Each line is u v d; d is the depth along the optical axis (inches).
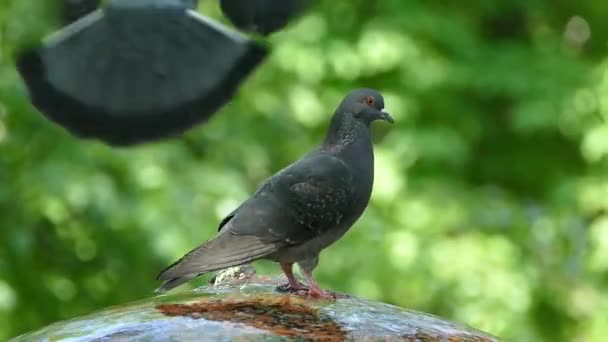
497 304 537.0
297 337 210.2
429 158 577.3
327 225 249.1
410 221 546.3
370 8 597.6
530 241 585.0
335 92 571.5
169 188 463.5
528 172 642.2
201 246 236.5
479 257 542.9
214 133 499.8
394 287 534.3
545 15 658.2
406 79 581.6
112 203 455.5
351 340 212.5
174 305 226.4
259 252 239.8
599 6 654.5
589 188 583.5
